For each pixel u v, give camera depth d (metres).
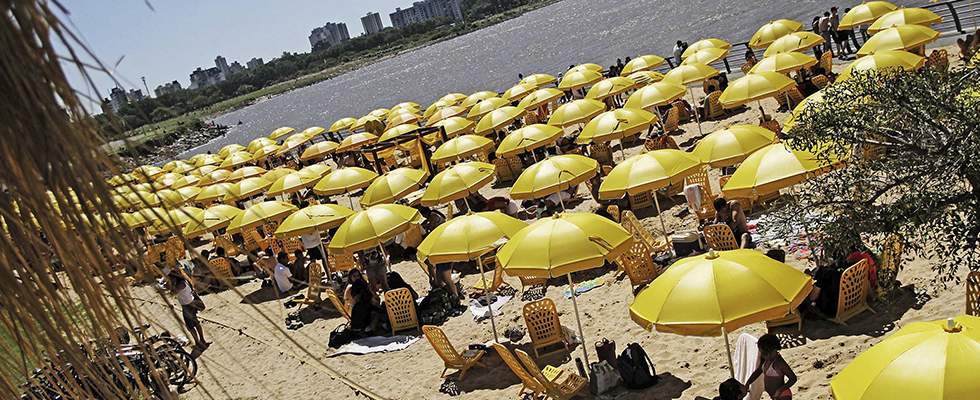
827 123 7.14
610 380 8.88
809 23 42.81
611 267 12.91
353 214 14.66
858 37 28.08
